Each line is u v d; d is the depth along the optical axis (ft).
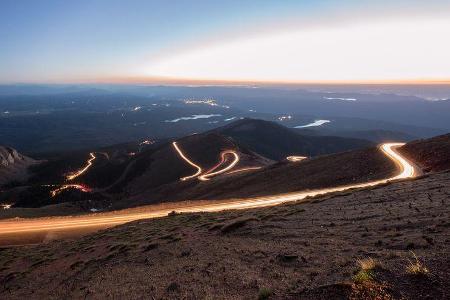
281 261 52.95
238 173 421.59
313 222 76.43
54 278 83.35
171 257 72.02
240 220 87.45
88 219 209.36
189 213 151.02
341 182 252.83
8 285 90.27
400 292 32.50
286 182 298.35
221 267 56.65
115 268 74.49
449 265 35.27
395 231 56.03
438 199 73.61
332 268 44.14
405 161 260.42
